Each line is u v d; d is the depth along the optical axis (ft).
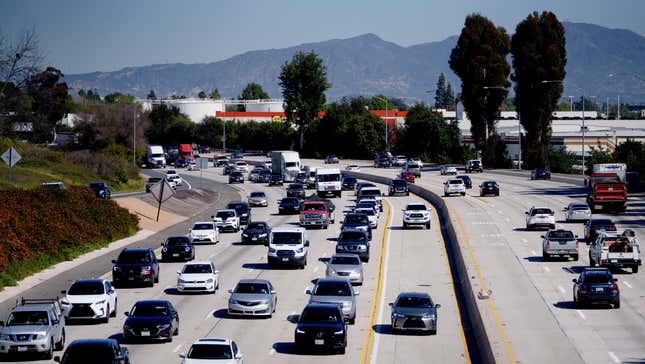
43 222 348.38
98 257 344.49
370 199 496.64
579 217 446.60
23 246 310.24
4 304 244.63
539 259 335.88
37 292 265.34
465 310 253.44
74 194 411.75
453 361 188.75
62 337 192.85
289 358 188.34
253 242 401.90
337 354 193.77
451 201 561.43
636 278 291.79
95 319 223.71
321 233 436.35
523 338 204.13
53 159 642.22
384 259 349.41
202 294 272.10
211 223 410.93
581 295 239.91
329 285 232.53
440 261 343.67
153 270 285.84
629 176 609.42
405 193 638.53
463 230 422.00
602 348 194.18
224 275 310.45
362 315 242.37
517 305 246.47
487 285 279.08
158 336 198.80
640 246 359.66
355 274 288.10
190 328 219.00
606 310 239.91
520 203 546.26
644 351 190.70
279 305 253.24
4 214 328.90
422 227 451.53
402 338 212.43
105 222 405.18
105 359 150.30
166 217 496.64
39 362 179.11
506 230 423.23
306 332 191.31
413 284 294.25
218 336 209.36
